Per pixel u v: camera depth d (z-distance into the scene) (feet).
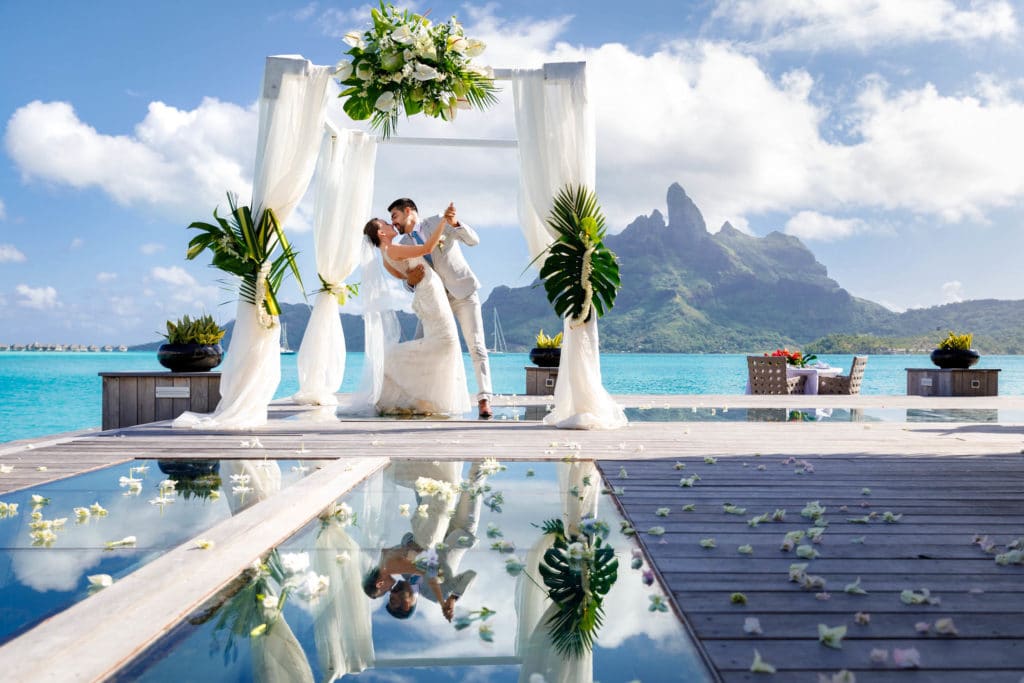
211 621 4.14
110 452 10.98
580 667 3.49
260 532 6.05
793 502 7.48
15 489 8.09
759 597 4.52
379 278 17.43
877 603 4.40
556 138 14.65
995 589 4.68
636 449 11.34
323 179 19.24
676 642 3.84
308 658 3.61
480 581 4.91
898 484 8.50
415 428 14.33
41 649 3.61
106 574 4.92
